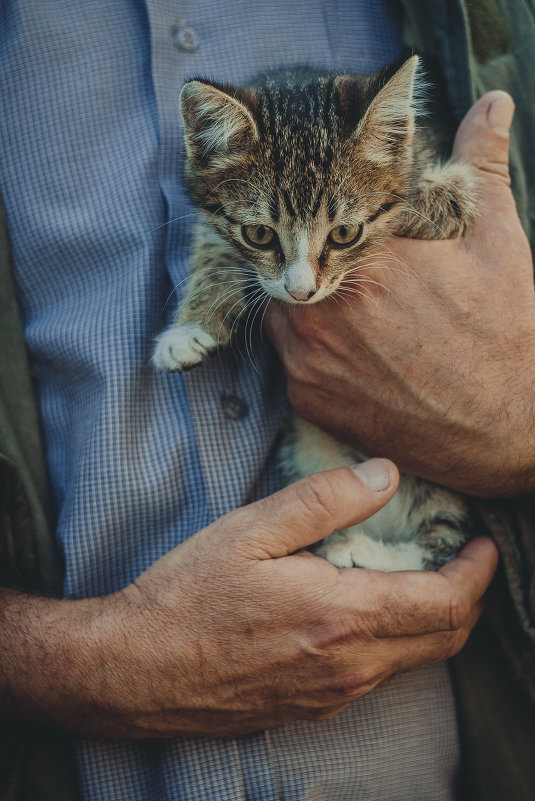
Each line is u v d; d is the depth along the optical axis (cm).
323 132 46
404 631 42
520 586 44
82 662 41
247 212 48
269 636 41
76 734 42
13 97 47
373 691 44
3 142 47
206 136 47
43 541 44
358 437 46
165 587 42
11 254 47
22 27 46
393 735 44
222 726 42
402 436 44
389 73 45
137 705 41
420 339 43
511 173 47
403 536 50
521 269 44
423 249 44
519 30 48
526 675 45
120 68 47
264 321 47
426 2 47
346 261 48
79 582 44
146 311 46
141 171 46
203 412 45
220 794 43
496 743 45
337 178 47
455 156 46
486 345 43
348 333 44
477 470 43
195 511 45
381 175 47
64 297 47
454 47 46
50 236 46
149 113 47
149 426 45
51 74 46
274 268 48
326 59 49
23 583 44
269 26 48
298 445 50
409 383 43
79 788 43
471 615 44
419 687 45
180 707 41
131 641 41
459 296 43
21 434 45
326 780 43
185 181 48
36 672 41
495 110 45
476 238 45
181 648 41
